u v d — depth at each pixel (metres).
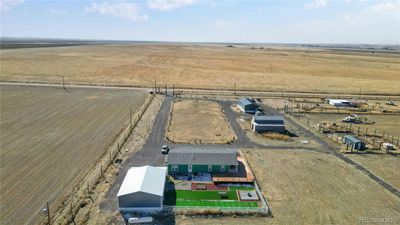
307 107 77.94
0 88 86.50
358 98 92.19
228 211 31.80
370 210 33.09
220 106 76.81
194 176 39.66
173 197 34.50
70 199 32.72
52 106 70.25
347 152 49.12
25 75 106.50
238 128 59.59
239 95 90.19
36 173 38.06
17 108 67.38
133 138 51.81
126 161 42.72
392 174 41.81
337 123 65.56
